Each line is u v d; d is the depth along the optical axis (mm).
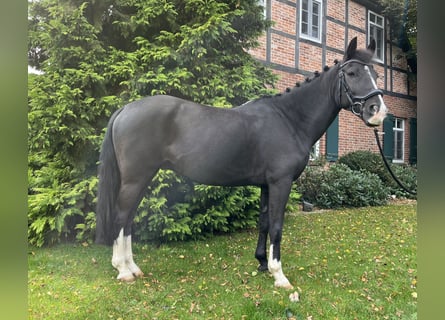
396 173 9742
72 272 3549
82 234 4410
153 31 5066
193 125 3033
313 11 10000
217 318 2594
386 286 3227
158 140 3049
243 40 5566
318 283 3275
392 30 12125
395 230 5535
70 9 4469
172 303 2844
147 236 4535
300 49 9445
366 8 11359
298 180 7742
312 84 3232
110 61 4578
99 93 4598
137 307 2768
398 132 12828
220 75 4992
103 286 3174
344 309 2740
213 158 3002
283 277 3135
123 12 4953
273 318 2600
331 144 9961
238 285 3215
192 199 4711
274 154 3051
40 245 4285
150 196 4457
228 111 3162
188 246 4566
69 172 4543
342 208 7789
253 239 4926
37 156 4551
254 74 5410
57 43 4406
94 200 4324
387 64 12148
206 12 4820
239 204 5059
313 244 4695
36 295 2969
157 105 3072
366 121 2955
